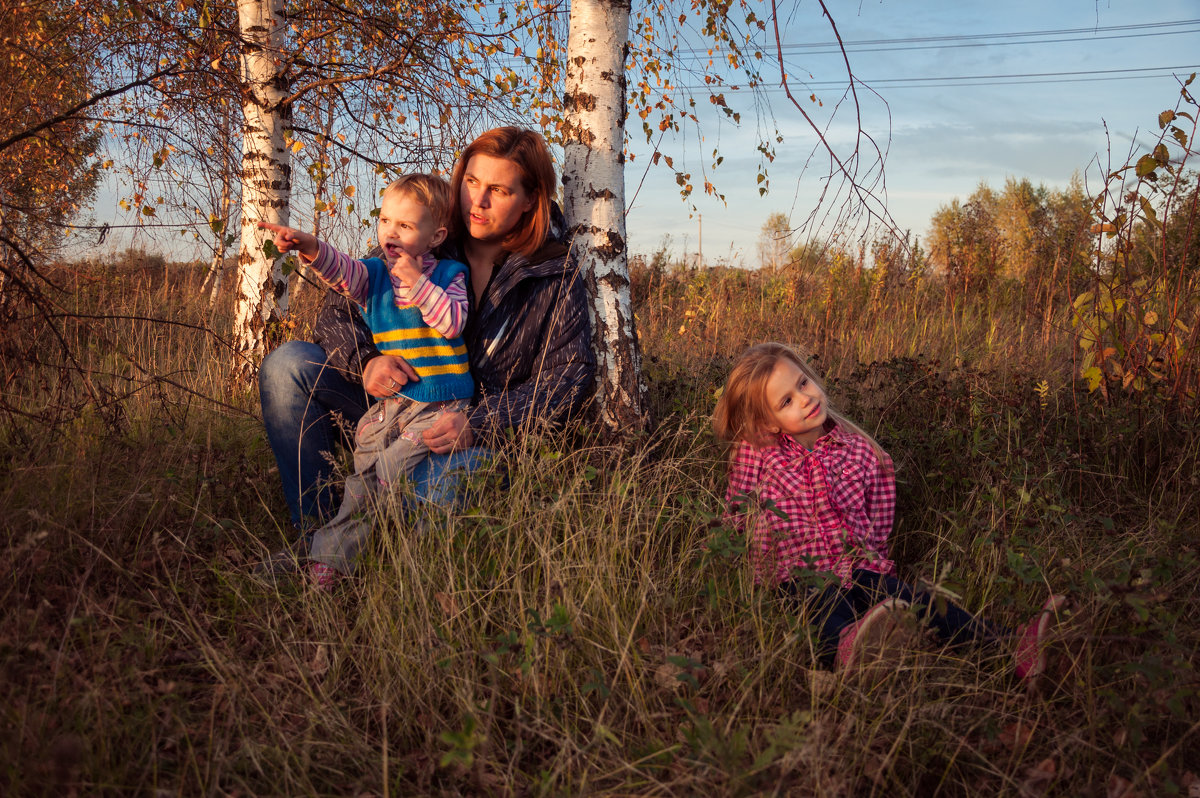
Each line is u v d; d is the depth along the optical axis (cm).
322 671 197
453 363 265
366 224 447
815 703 183
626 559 236
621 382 317
